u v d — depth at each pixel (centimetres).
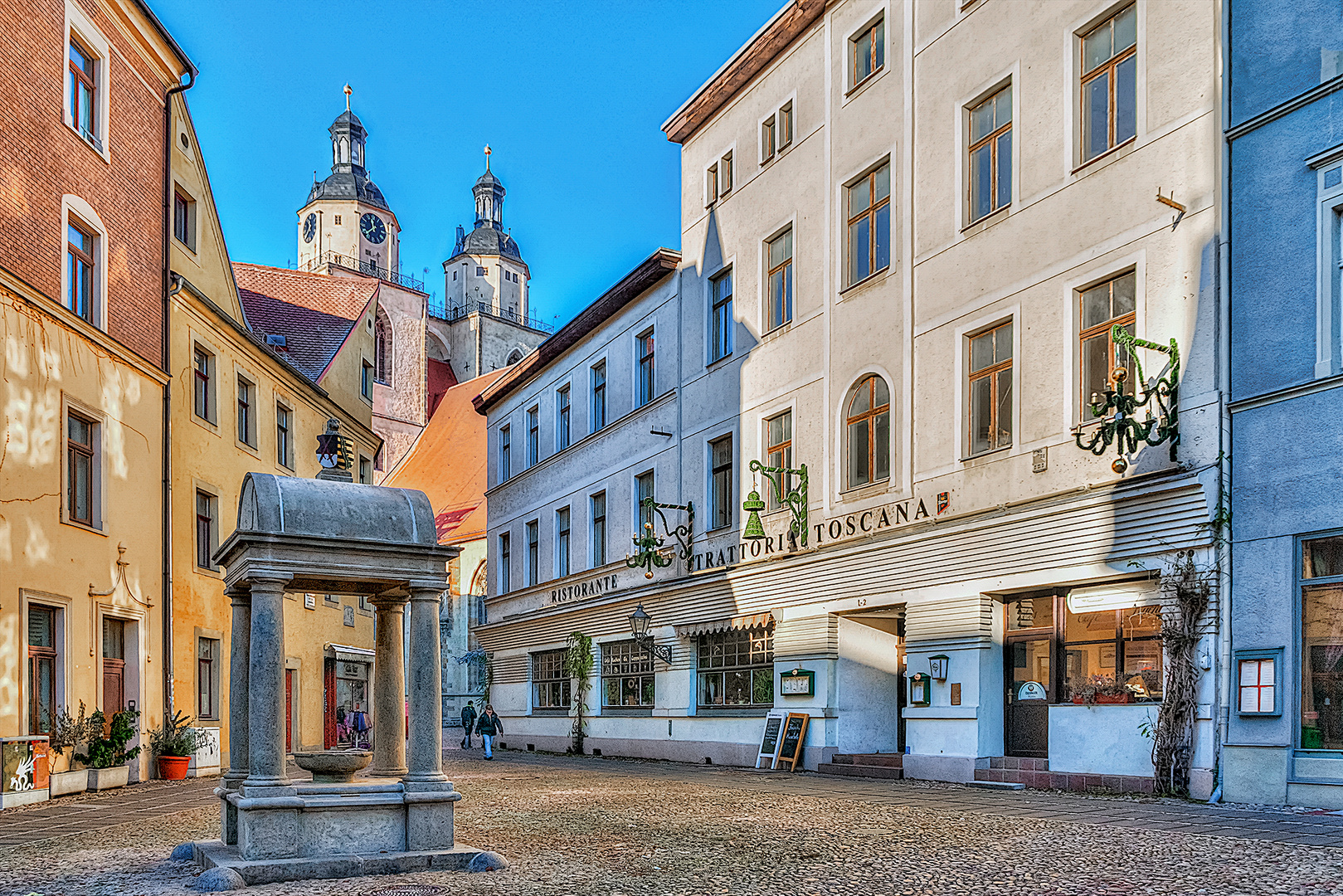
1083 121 1738
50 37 2145
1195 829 1137
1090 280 1684
